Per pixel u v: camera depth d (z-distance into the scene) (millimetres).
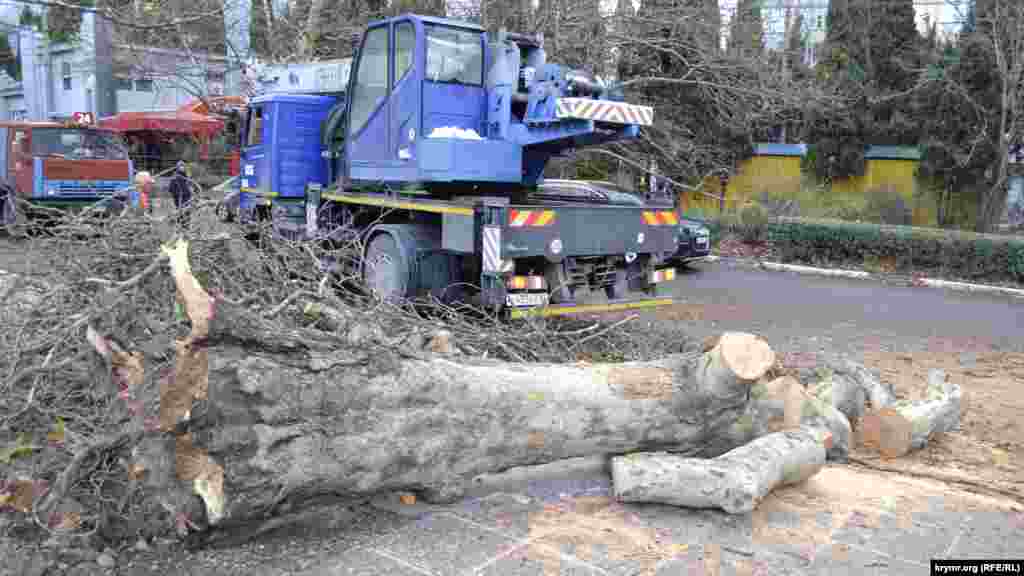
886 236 15883
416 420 3672
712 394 4266
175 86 16281
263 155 10406
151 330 4082
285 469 3320
